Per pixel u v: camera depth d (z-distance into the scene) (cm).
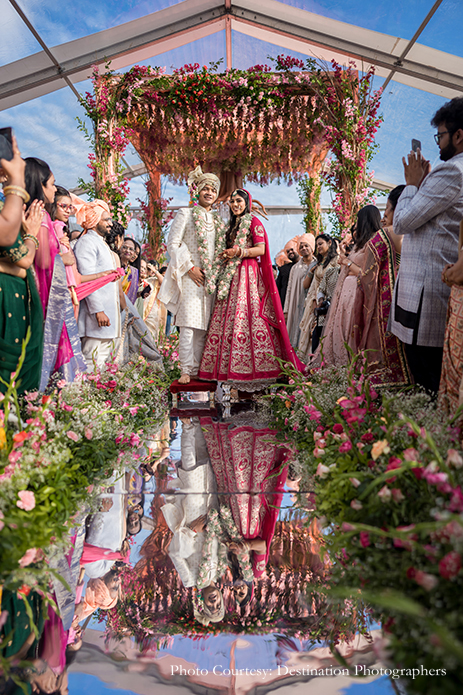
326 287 577
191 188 508
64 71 651
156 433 340
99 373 365
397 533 101
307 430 298
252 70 692
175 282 472
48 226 295
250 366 442
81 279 402
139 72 682
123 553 142
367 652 92
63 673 87
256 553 141
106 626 104
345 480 155
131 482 219
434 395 280
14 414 195
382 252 336
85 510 181
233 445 299
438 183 259
